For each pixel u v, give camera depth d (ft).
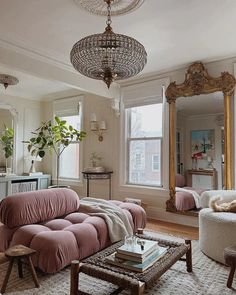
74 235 7.59
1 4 7.66
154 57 11.85
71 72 12.71
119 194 15.42
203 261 8.31
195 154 12.64
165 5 7.68
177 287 6.73
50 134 18.06
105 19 8.52
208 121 12.26
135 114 15.21
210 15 8.25
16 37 9.82
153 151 14.38
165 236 10.93
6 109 18.01
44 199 9.05
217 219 8.31
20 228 7.92
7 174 17.21
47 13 8.18
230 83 11.48
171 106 13.30
